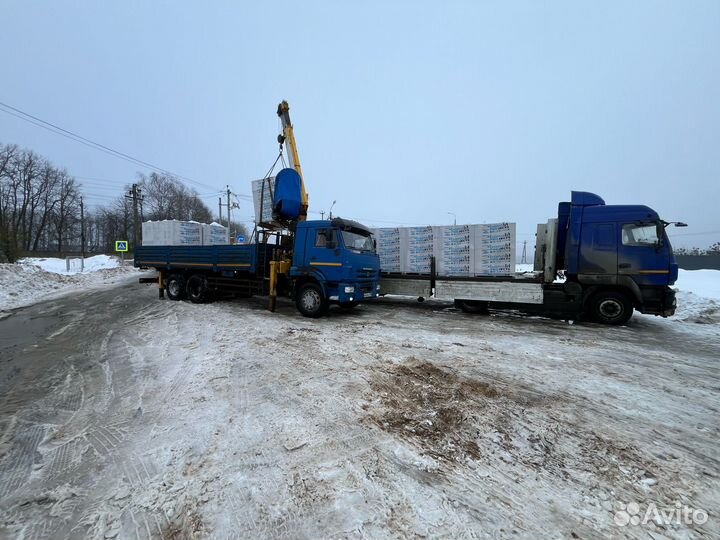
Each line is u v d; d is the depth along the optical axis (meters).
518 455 2.81
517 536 2.01
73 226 58.12
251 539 1.99
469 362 5.16
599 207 8.20
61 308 10.33
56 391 4.23
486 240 9.58
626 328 7.89
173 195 59.66
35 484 2.52
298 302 8.98
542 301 8.81
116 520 2.15
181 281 11.79
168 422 3.38
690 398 3.97
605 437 3.10
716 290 13.49
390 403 3.73
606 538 2.00
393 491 2.38
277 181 10.12
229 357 5.35
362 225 9.36
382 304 11.52
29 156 50.84
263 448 2.91
